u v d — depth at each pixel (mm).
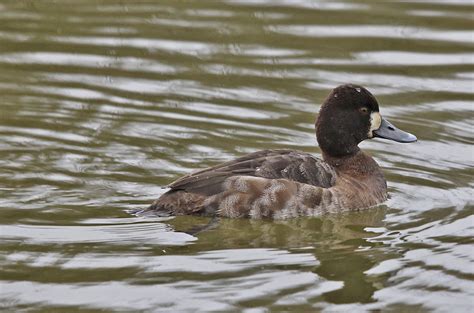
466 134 14156
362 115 12242
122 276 9586
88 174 12375
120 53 16781
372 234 10930
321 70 16219
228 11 18672
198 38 17406
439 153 13578
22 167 12508
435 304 9219
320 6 18906
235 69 16234
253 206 11070
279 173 11328
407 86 15664
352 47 17078
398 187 12445
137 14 18547
